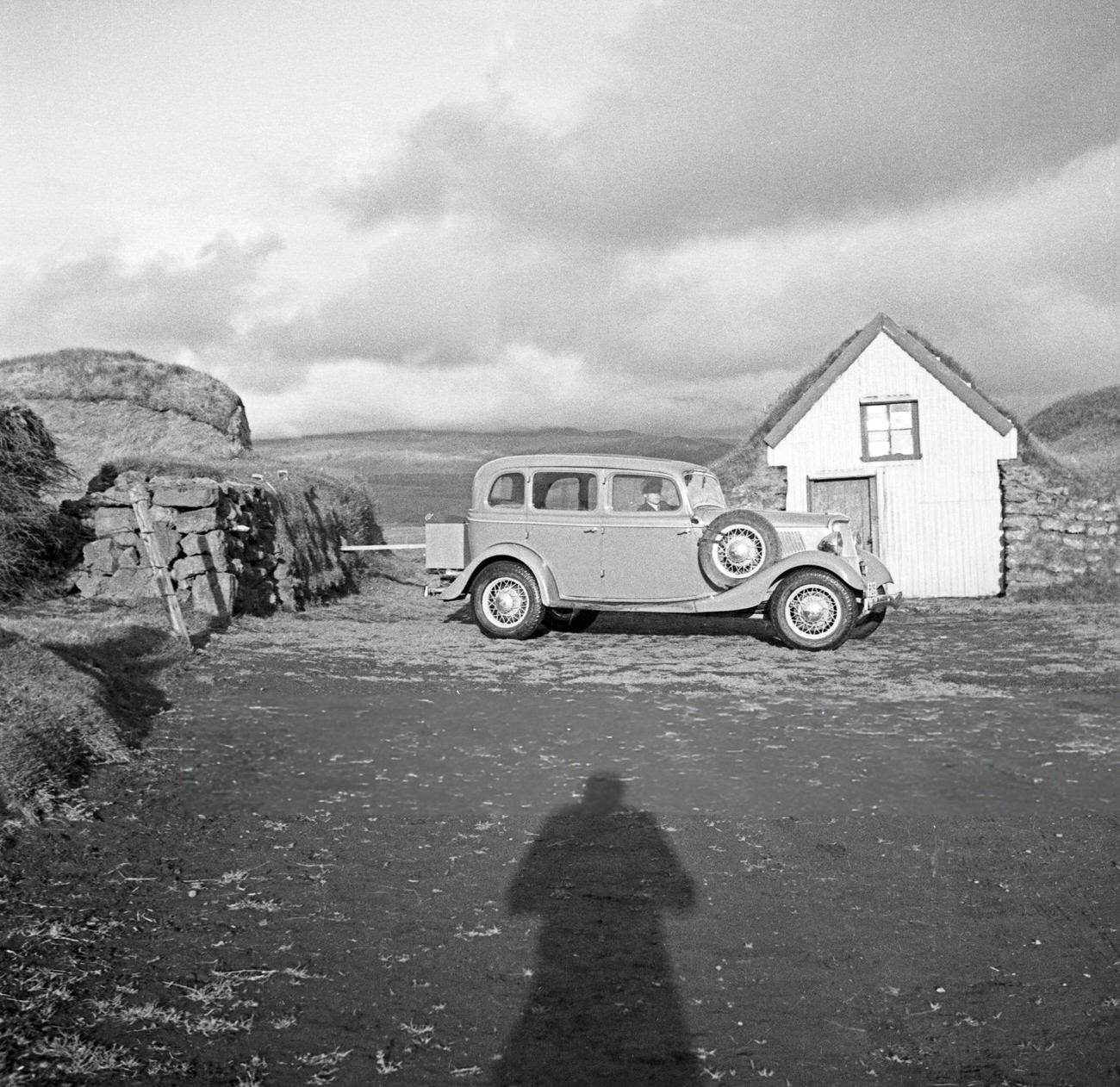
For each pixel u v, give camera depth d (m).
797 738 7.03
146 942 3.78
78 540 12.62
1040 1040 3.17
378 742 6.86
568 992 3.47
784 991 3.48
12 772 5.12
